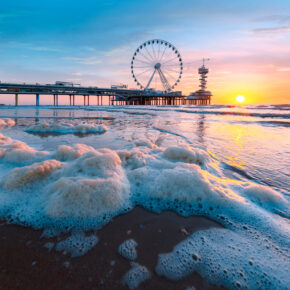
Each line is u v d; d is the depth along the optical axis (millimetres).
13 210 1861
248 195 2217
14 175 2232
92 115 17922
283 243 1506
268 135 6844
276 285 1167
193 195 2121
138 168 2729
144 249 1461
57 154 3371
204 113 21297
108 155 2764
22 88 70250
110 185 2086
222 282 1204
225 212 1928
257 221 1785
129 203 2082
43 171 2398
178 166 2719
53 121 11562
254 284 1183
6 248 1437
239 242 1531
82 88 82625
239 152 4414
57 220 1739
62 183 2031
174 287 1173
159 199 2145
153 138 6129
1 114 17781
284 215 1876
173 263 1341
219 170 3207
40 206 1899
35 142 5305
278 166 3432
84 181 2037
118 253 1417
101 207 1875
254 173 3078
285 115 16500
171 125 10070
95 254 1404
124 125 10008
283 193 2359
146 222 1786
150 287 1172
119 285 1175
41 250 1425
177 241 1542
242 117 15922
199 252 1436
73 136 6359
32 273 1233
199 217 1870
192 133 7258
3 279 1188
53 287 1147
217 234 1628
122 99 108812
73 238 1557
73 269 1272
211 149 4703
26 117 14430
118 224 1751
